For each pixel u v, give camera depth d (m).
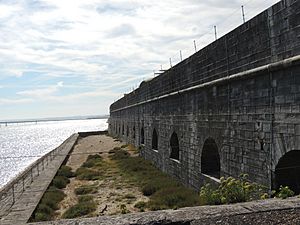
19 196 16.55
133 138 40.34
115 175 23.97
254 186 8.55
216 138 13.77
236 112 11.91
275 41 9.46
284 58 9.05
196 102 16.09
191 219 3.79
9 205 14.75
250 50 10.84
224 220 3.73
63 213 14.93
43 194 17.08
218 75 13.39
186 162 17.89
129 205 15.74
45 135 114.38
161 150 23.81
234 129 12.12
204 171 15.66
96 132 81.00
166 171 22.34
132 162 28.62
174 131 20.20
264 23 9.98
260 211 3.96
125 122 48.44
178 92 18.69
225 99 12.83
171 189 17.28
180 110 18.83
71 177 24.31
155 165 25.84
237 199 7.43
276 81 9.42
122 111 52.69
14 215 13.16
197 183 16.09
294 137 8.65
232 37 12.07
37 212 14.12
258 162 10.47
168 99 21.47
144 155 30.86
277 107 9.40
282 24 9.12
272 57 9.62
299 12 8.44
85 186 20.61
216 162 15.72
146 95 29.80
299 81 8.43
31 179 20.80
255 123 10.62
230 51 12.25
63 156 34.22
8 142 79.81
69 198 17.91
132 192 18.48
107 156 35.59
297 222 3.63
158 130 24.72
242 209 4.07
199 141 15.78
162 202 15.29
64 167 27.20
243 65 11.31
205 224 3.65
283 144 9.12
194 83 16.36
